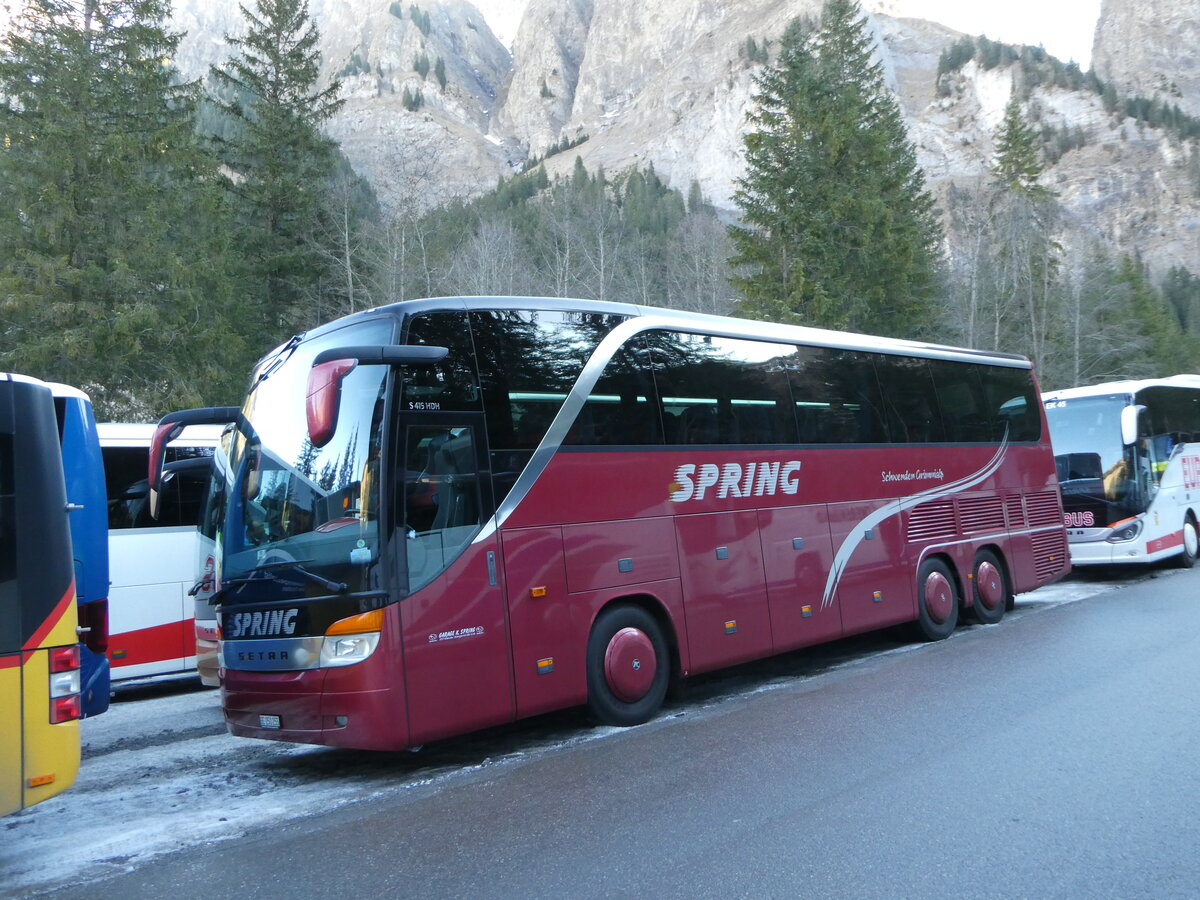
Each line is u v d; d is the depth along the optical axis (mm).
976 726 7617
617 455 8594
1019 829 5348
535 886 4883
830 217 39594
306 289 37344
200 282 29297
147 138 28734
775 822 5656
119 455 11734
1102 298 56188
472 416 7609
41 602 5465
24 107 26641
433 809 6387
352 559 6891
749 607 9570
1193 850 4977
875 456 11586
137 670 11414
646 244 70312
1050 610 14414
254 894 5012
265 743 9000
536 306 8328
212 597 7551
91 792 7438
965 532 12922
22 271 25109
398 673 6840
